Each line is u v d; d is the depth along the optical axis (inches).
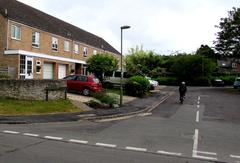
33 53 1289.4
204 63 2534.5
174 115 827.4
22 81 827.4
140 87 1307.8
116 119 726.5
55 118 668.7
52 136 476.4
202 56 2564.0
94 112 787.4
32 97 841.5
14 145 399.9
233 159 386.3
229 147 457.4
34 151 372.8
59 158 346.6
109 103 915.4
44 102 826.2
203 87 2295.8
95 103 885.8
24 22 1304.1
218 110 961.5
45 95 864.3
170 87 2181.3
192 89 2001.7
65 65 1610.5
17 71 1179.9
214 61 2699.3
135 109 896.9
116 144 442.0
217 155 402.9
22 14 1387.8
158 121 707.4
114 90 1414.9
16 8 1402.6
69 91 1138.7
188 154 400.8
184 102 1185.4
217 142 490.9
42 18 1592.0
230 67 3449.8
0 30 1215.6
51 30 1528.1
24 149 380.2
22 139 441.4
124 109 884.6
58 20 1838.1
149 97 1317.7
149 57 2261.3
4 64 1199.6
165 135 533.0
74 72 1680.6
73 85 1125.7
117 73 1604.3
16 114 685.3
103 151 394.9
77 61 1684.3
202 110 951.0
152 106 1007.6
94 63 1520.7
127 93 1309.1
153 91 1654.8
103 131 549.6
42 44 1440.7
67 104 844.6
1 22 1216.8
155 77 2554.1
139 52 2278.5
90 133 522.9
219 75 2898.6
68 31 1777.8
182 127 629.9
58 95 896.9
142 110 888.9
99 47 2087.8
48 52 1492.4
